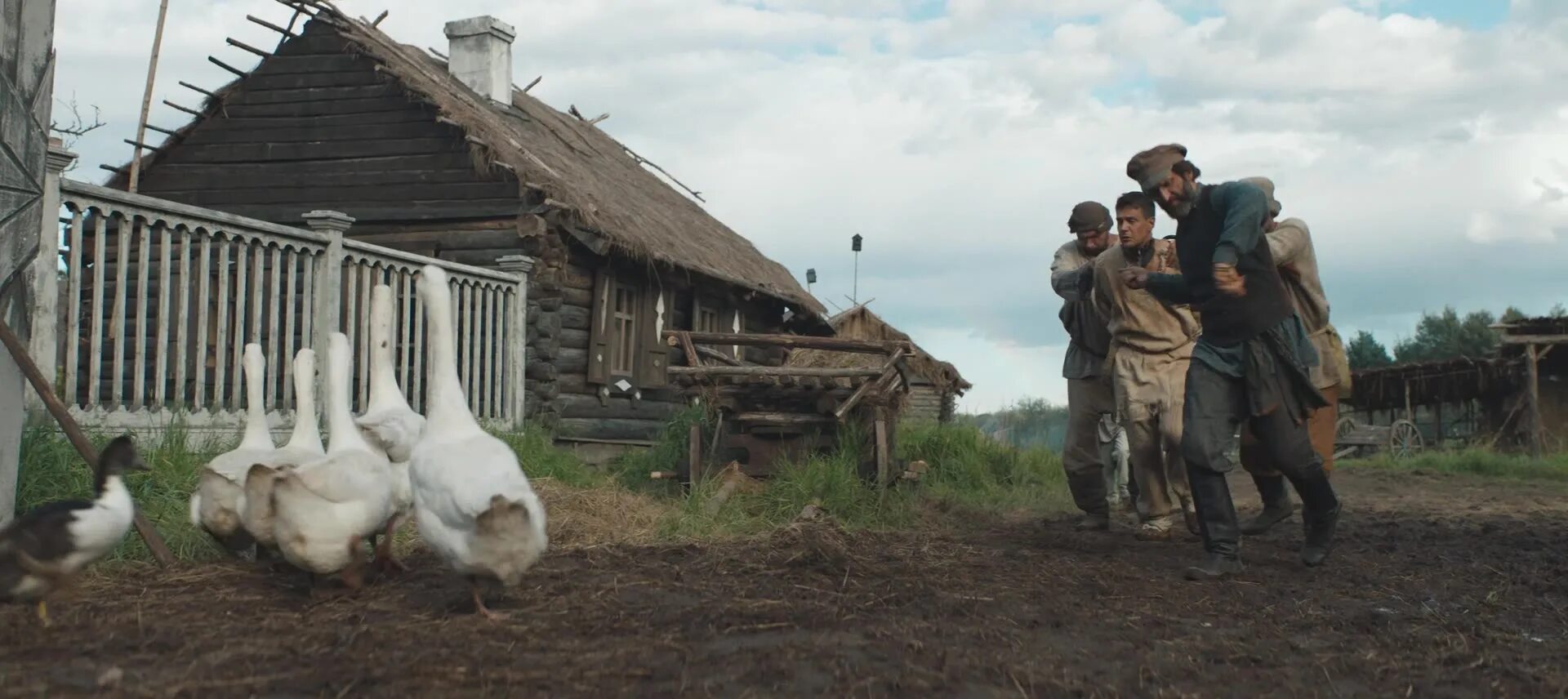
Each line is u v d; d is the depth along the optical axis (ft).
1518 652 14.69
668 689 11.87
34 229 19.66
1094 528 28.19
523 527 13.93
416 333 36.27
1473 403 125.29
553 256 44.39
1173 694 12.25
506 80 60.90
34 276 20.89
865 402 31.83
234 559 19.49
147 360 47.29
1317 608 17.58
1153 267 24.09
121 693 11.37
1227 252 19.06
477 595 15.15
